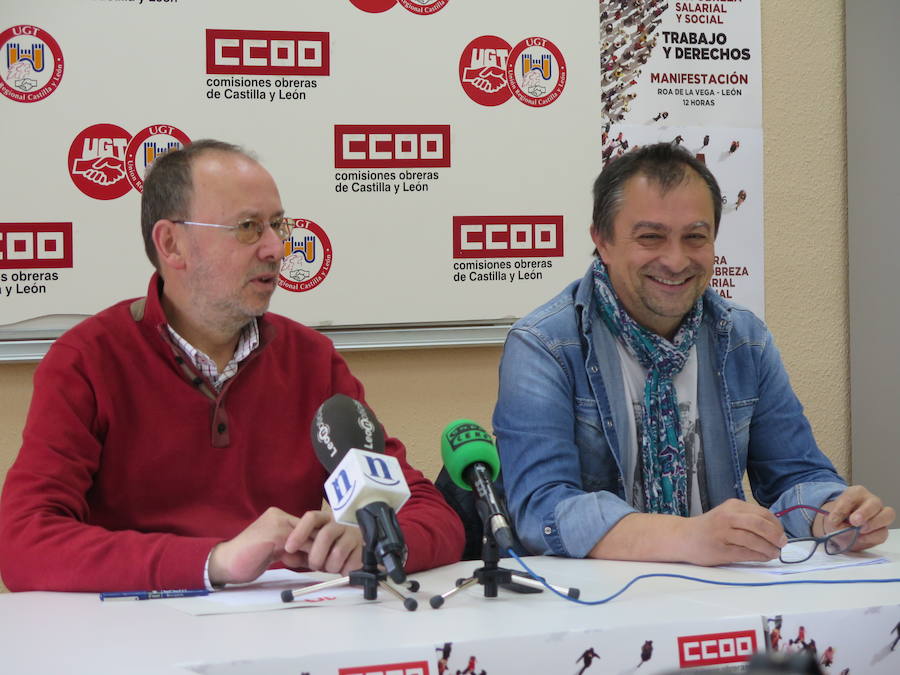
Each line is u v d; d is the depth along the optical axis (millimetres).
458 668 1034
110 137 2420
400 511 1654
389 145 2602
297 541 1378
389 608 1245
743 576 1459
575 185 2738
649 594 1320
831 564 1560
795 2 2939
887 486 3025
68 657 1011
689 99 2834
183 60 2459
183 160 1745
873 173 2990
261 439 1761
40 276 2387
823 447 2986
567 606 1240
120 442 1679
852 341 2984
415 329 2633
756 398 2020
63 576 1418
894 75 3002
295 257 2547
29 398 2410
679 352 1938
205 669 964
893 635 1214
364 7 2572
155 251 1759
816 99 2965
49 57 2377
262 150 2518
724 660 1134
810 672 385
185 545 1406
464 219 2660
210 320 1741
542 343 1920
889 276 3014
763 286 2912
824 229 2979
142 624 1173
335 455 1315
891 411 3021
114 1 2412
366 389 2633
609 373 1939
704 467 1979
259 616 1207
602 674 1089
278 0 2512
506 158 2686
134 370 1701
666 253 1874
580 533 1652
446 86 2639
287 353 1839
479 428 1419
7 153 2357
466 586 1311
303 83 2537
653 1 2795
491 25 2666
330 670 995
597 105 2752
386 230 2607
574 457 1849
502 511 1331
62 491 1578
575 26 2727
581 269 2748
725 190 2875
